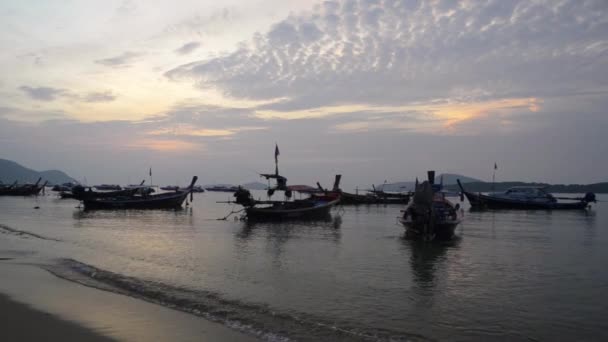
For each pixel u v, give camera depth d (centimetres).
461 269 1691
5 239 2472
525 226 3503
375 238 2623
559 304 1218
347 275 1553
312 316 1084
